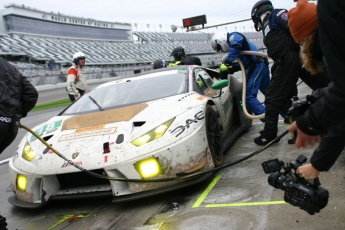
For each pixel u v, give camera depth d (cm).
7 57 3112
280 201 238
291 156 340
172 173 265
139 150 263
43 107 1557
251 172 309
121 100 365
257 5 386
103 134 290
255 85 452
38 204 282
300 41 137
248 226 211
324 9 101
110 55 4491
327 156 140
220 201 254
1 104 228
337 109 105
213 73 495
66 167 268
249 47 442
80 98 408
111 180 264
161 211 254
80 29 4806
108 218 257
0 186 387
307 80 208
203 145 285
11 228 266
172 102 321
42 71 2967
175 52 726
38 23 4219
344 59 100
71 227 252
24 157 301
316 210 158
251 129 510
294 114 138
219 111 380
